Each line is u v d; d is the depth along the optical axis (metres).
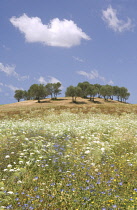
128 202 6.37
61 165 9.64
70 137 14.92
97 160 10.52
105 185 7.82
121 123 23.28
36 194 6.91
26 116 34.34
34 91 108.50
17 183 7.55
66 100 110.62
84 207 6.12
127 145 14.00
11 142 12.09
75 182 7.94
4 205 6.11
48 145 12.02
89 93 115.69
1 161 9.42
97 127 19.06
